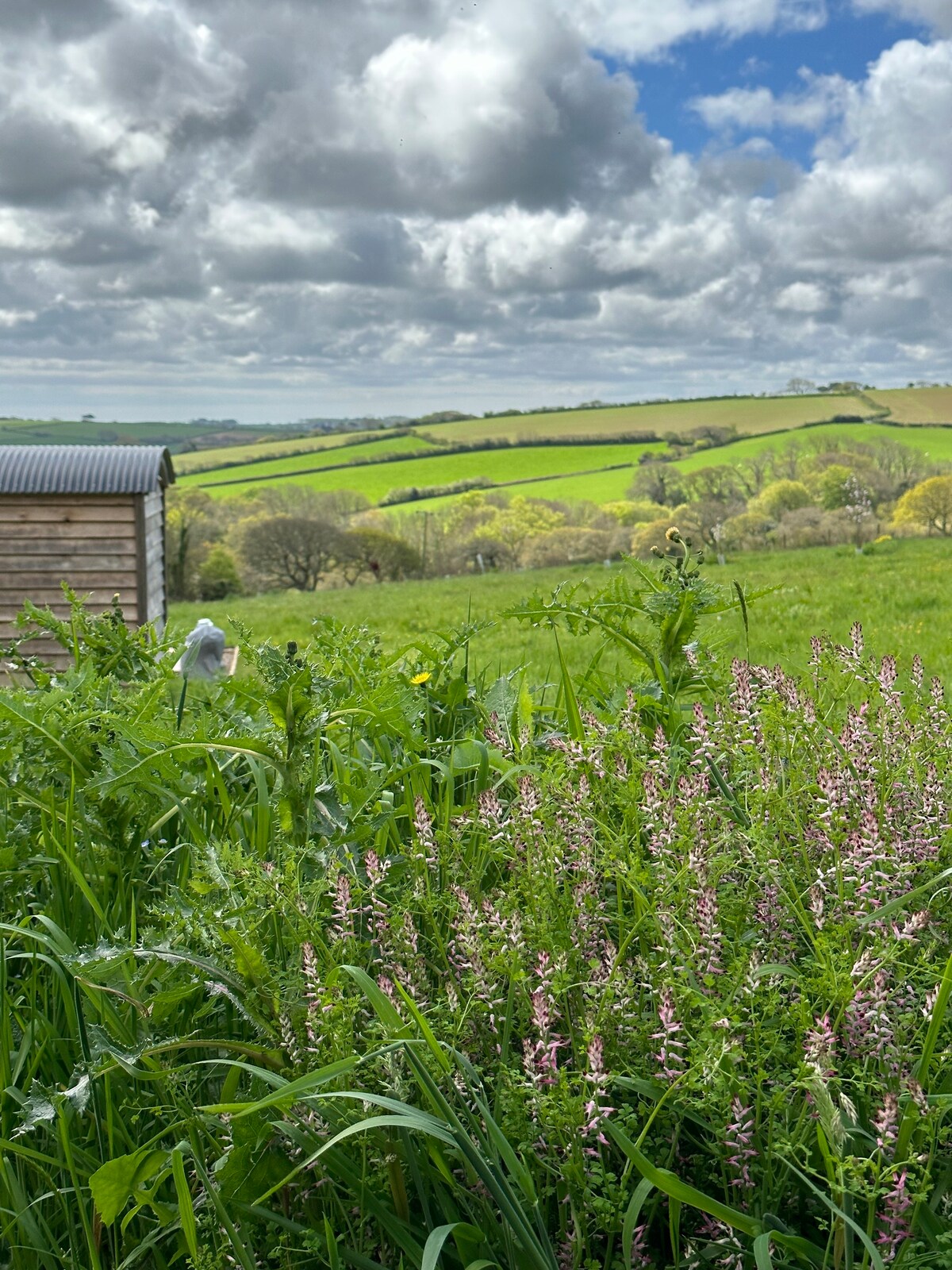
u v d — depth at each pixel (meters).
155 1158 1.62
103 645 3.39
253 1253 1.72
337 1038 1.63
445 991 1.88
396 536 63.56
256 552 60.12
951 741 2.43
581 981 1.82
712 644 3.32
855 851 1.86
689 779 2.09
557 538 61.81
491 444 114.56
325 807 2.25
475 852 2.38
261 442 124.62
